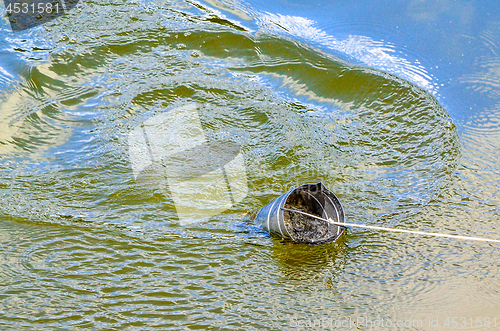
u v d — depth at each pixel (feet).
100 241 19.80
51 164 24.41
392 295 17.22
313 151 25.68
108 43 33.12
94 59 31.96
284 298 17.12
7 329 15.70
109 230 20.42
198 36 33.88
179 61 32.35
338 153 25.61
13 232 20.13
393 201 22.39
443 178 23.67
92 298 17.08
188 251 19.38
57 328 15.83
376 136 26.78
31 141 25.88
